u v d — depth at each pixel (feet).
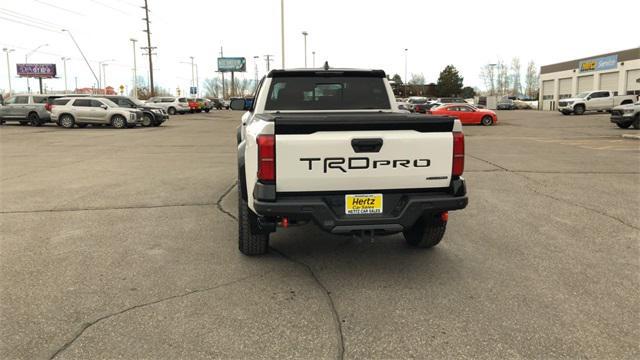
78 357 10.33
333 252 17.21
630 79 153.48
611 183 29.84
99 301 13.05
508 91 337.11
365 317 12.17
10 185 29.89
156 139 64.44
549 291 13.73
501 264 15.93
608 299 13.19
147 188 28.76
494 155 44.34
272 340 11.04
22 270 15.30
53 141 60.85
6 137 66.44
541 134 70.18
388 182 13.92
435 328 11.59
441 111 94.63
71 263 15.96
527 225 20.57
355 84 19.19
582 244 17.98
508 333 11.35
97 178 32.48
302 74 18.85
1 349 10.64
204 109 186.29
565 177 32.07
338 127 13.41
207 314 12.30
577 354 10.48
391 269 15.52
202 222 21.08
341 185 13.71
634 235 19.07
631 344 10.89
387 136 13.65
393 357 10.36
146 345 10.82
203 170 36.11
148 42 197.16
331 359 10.29
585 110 126.21
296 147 13.29
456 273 15.15
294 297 13.35
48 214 22.48
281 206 13.32
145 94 303.89
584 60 176.96
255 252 16.58
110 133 74.90
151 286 14.07
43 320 11.96
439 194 14.39
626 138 60.90
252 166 14.12
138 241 18.37
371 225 13.71
